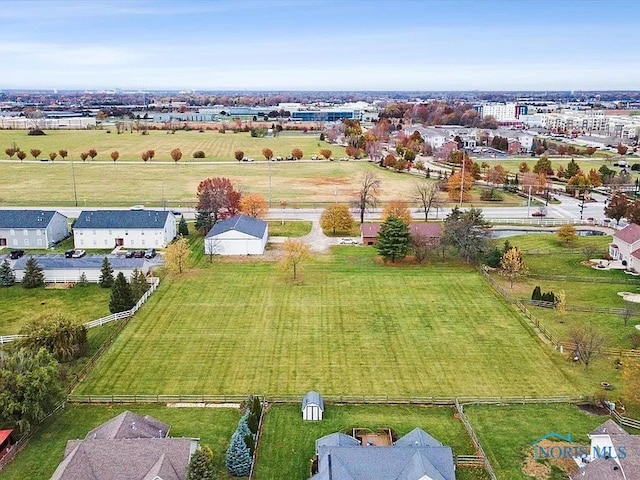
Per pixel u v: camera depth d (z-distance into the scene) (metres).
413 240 106.25
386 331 77.12
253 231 111.50
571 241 119.62
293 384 64.19
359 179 192.88
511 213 146.75
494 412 58.84
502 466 50.03
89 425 56.16
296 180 190.62
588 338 71.31
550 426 56.28
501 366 68.38
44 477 48.06
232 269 101.12
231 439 50.16
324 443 49.91
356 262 105.50
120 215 117.31
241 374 66.19
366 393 62.50
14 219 115.88
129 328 77.44
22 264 95.81
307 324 79.00
